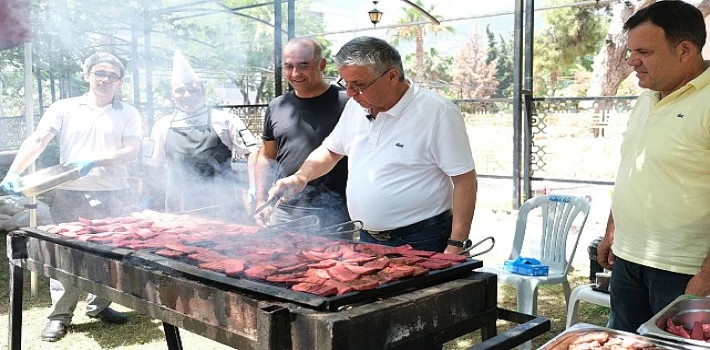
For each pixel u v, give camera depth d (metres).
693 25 1.95
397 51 2.43
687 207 1.99
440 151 2.44
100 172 3.50
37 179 3.02
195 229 2.51
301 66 3.10
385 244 2.60
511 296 4.39
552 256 3.59
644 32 1.99
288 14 6.83
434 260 1.97
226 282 1.74
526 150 6.59
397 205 2.52
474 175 2.46
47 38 6.37
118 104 3.56
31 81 3.87
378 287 1.67
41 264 2.50
